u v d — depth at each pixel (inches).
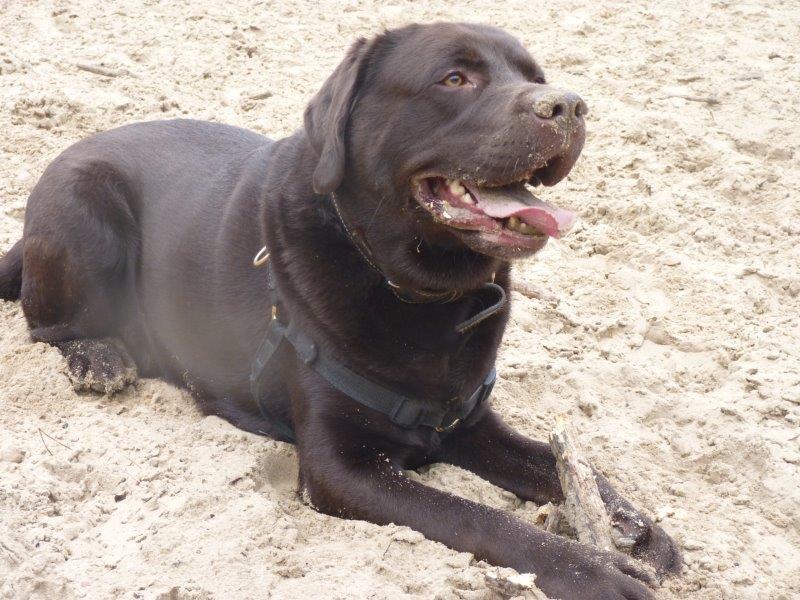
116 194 74.5
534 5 127.0
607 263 87.4
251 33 115.8
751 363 78.0
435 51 63.6
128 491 64.4
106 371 72.8
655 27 122.2
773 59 115.0
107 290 74.7
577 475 63.2
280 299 67.2
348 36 117.2
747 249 88.1
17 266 79.4
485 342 67.1
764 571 64.5
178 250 72.3
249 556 60.6
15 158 92.9
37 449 66.4
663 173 95.0
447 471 67.3
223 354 70.9
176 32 113.4
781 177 94.4
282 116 99.0
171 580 59.0
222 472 65.4
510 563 60.8
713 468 70.5
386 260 65.0
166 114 98.5
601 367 77.0
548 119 61.4
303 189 66.7
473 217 62.7
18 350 75.0
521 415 72.8
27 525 61.7
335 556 61.1
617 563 60.9
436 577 60.0
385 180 64.4
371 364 65.2
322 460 65.1
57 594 58.4
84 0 120.0
